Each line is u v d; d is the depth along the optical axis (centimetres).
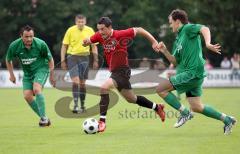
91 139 2945
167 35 12988
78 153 2514
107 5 13200
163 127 3472
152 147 2666
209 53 11862
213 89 8088
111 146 2702
